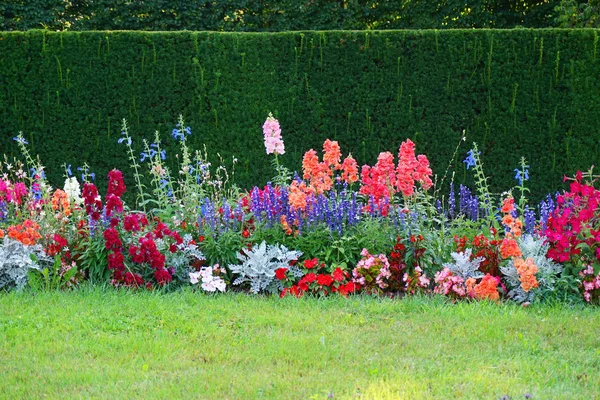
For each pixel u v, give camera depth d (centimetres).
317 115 967
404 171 605
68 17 1277
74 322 512
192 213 660
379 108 965
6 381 416
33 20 1246
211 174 973
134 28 1285
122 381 416
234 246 621
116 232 598
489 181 958
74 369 434
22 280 597
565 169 943
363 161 969
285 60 969
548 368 440
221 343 480
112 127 971
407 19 1313
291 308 555
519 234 592
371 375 427
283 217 625
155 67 966
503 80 946
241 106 970
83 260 620
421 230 624
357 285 602
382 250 616
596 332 504
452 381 418
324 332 501
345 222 620
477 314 537
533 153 948
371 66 960
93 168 974
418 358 455
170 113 972
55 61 964
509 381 418
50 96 966
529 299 572
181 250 613
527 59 943
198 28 1288
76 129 970
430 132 961
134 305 545
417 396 394
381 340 486
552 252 583
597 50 932
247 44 966
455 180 957
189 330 504
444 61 953
